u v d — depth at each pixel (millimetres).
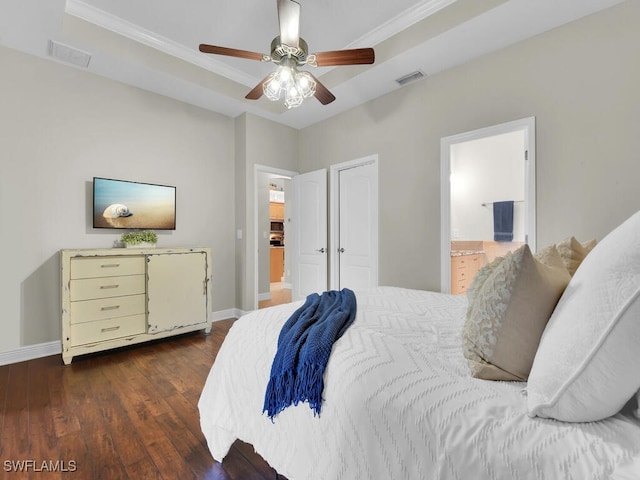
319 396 977
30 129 2762
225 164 4160
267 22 2734
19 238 2705
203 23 2754
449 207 2971
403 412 804
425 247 3139
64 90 2934
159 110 3559
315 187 4270
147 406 1961
